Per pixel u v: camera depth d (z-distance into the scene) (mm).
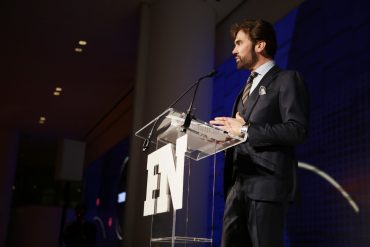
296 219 3406
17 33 6148
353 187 2961
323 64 3408
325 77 3363
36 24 5902
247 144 1792
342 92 3172
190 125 1726
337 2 3383
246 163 1756
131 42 6332
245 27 1989
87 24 5867
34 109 9367
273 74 1863
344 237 2977
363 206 2865
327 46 3402
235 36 2037
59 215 11188
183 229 3994
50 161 14109
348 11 3252
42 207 11141
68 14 5645
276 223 1651
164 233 1885
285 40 3926
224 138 1760
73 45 6488
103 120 9844
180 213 4027
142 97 4742
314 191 3291
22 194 15312
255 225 1665
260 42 1956
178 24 4715
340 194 3059
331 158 3180
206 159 4387
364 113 2953
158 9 4902
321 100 3363
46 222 11070
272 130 1658
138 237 4238
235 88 4574
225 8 4961
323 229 3150
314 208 3262
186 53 4629
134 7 5359
